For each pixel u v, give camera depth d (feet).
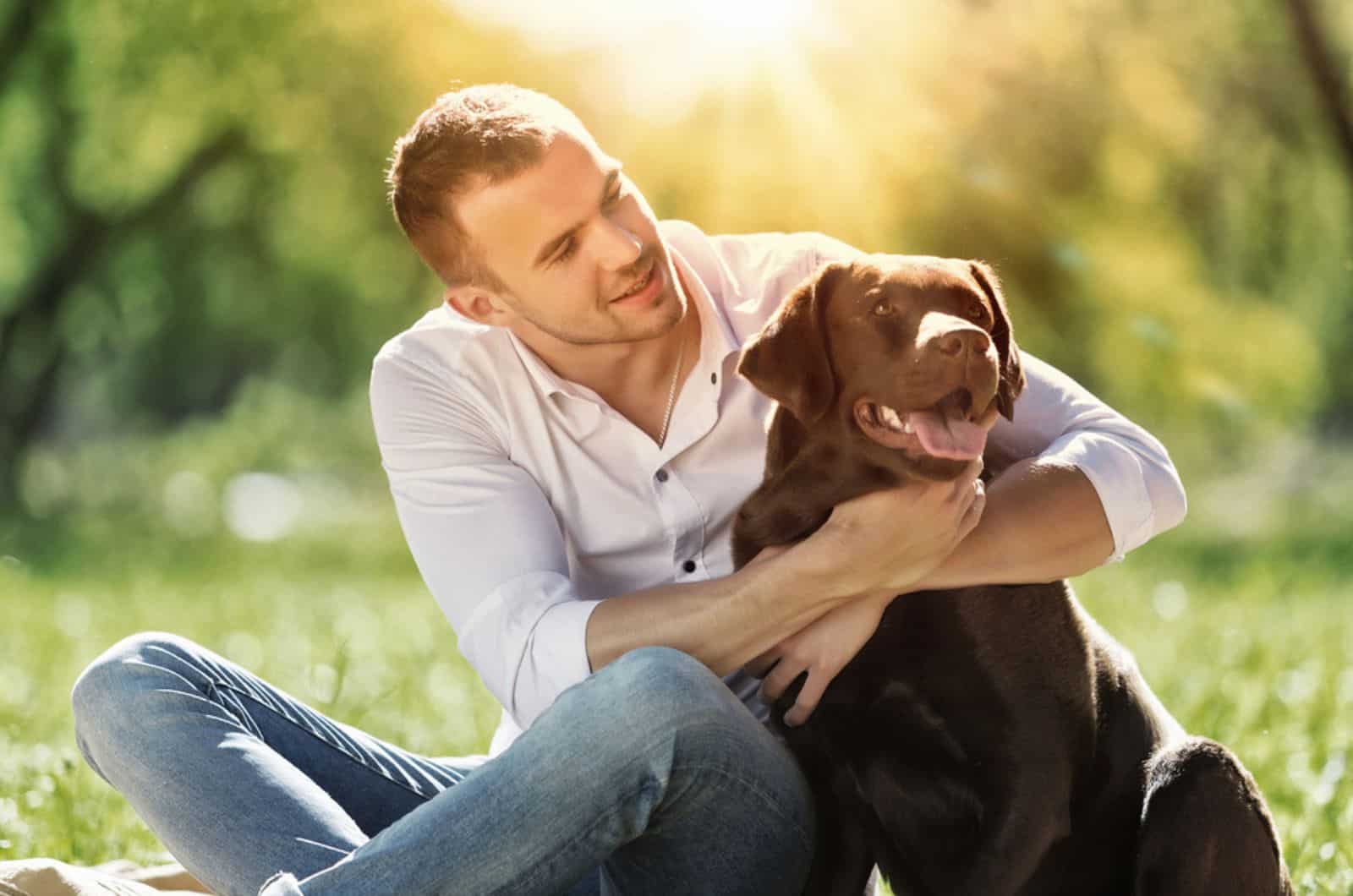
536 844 9.03
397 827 9.09
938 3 45.88
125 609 34.45
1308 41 43.75
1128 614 28.91
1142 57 45.44
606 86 49.29
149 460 110.73
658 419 11.44
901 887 11.27
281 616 32.76
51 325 73.20
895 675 10.68
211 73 62.80
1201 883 10.08
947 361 9.67
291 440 110.42
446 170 10.47
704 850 9.70
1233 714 17.83
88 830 14.61
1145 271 48.47
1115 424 11.32
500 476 11.02
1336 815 14.12
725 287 11.88
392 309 79.46
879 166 46.62
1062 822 10.43
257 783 9.72
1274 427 62.95
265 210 72.59
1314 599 31.81
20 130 68.28
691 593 10.05
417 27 56.29
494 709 21.12
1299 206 48.44
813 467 10.55
